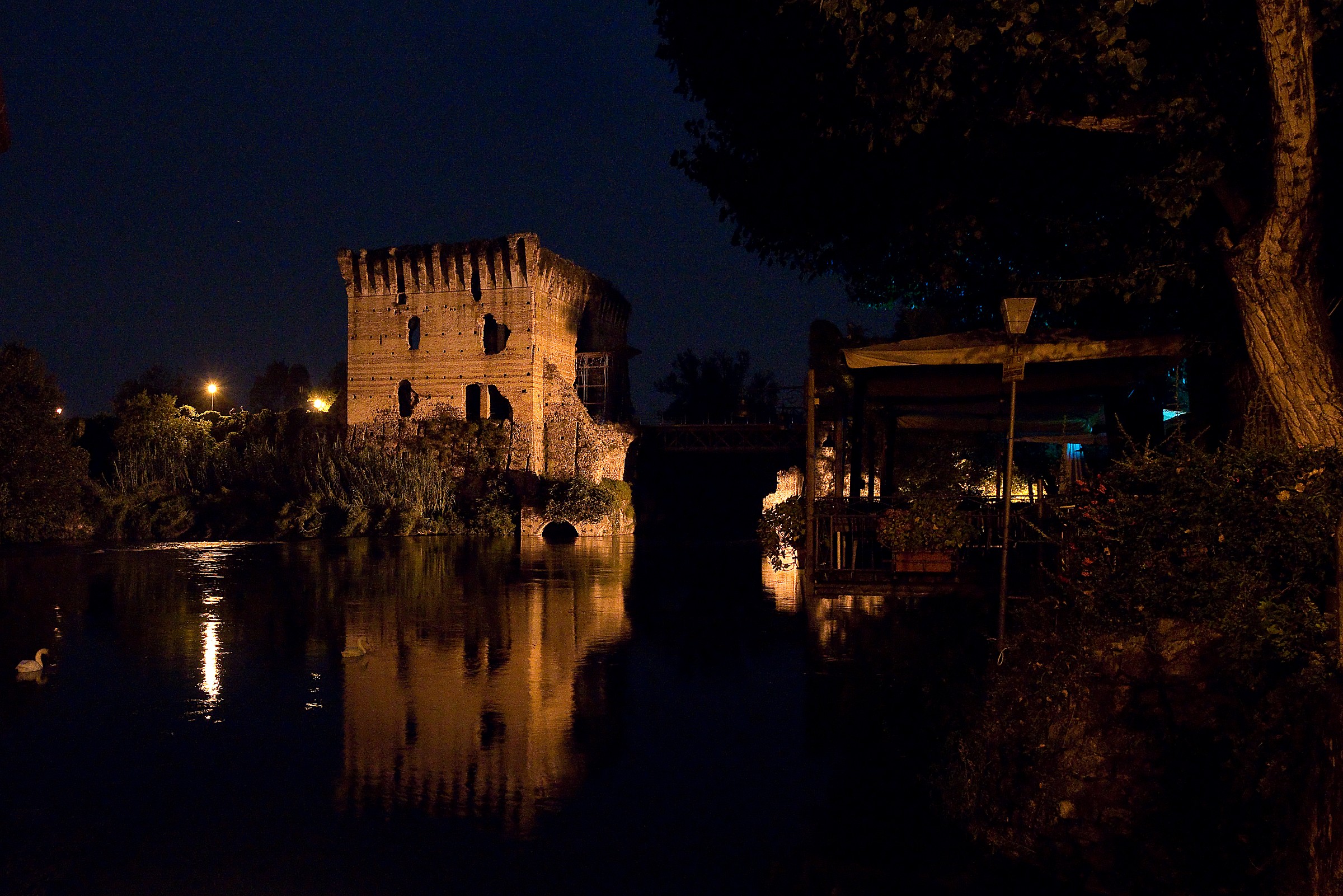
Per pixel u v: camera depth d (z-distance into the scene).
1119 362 14.87
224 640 24.67
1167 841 8.27
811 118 12.68
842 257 15.41
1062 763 9.15
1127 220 12.52
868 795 11.40
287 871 10.02
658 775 12.87
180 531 64.56
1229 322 12.17
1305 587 8.18
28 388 54.12
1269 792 7.54
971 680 12.48
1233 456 9.02
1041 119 10.68
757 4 12.20
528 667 20.66
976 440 29.20
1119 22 9.53
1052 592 11.29
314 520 65.69
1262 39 8.12
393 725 15.85
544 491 71.12
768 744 14.07
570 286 80.31
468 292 76.31
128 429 79.38
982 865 9.36
